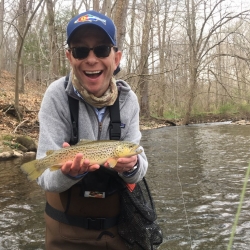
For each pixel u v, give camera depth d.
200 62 7.34
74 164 0.67
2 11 8.67
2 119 4.69
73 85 0.80
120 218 0.84
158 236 0.90
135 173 0.79
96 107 0.81
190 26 7.91
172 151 3.74
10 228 1.65
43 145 0.77
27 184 2.41
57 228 0.84
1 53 11.68
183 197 2.09
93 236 0.83
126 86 0.88
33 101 6.75
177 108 8.61
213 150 3.76
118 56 0.87
